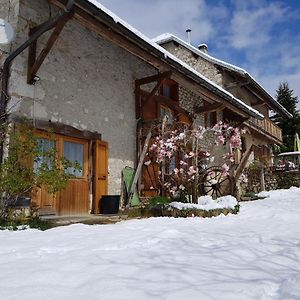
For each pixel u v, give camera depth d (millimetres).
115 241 3236
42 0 5730
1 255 2615
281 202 9016
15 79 5176
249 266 2502
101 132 6824
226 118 12789
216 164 11023
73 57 6312
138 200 7570
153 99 8789
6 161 4391
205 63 13539
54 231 3848
